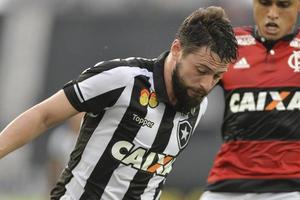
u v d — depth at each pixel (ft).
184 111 51.24
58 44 188.65
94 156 50.55
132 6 178.60
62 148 121.90
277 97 64.23
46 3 196.03
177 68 49.01
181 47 49.01
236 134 65.31
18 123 48.52
